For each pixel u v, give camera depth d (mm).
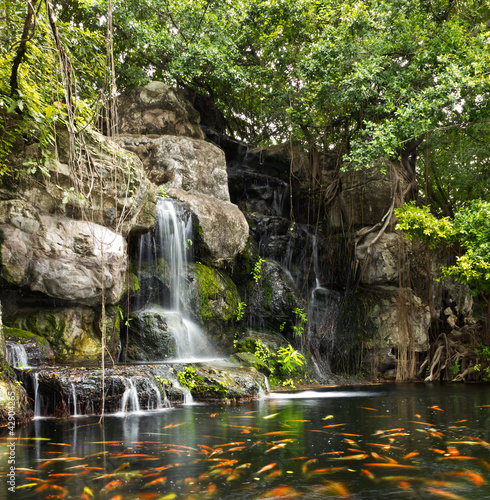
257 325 13086
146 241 10820
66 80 5238
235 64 15859
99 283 8625
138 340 9961
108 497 3152
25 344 7656
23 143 7832
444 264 15250
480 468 3818
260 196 16438
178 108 14844
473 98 13148
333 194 16234
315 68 13492
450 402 8344
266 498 3119
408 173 15648
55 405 6492
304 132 16594
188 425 5809
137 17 14633
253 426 5742
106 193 8570
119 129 14180
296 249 15148
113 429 5531
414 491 3260
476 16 15672
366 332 14508
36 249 7992
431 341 14898
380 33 13844
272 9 13703
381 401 8484
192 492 3244
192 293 11312
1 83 6746
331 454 4285
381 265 14648
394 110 14188
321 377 12984
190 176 13148
